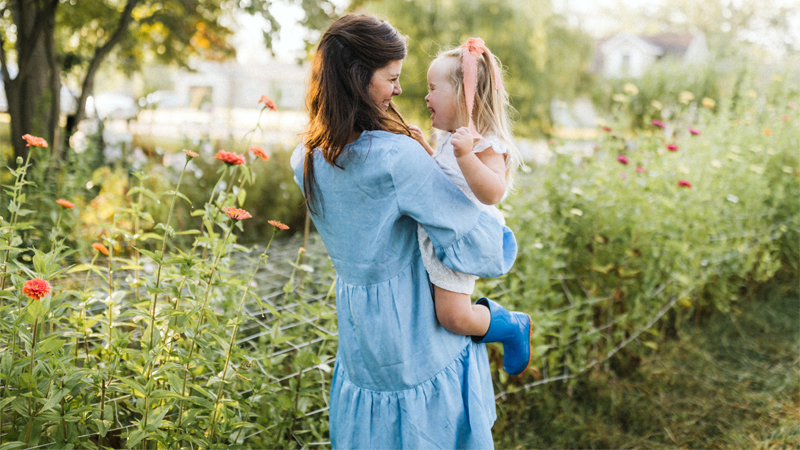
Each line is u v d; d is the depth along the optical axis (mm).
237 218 1641
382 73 1200
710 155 3549
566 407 2463
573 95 13344
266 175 5180
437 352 1269
